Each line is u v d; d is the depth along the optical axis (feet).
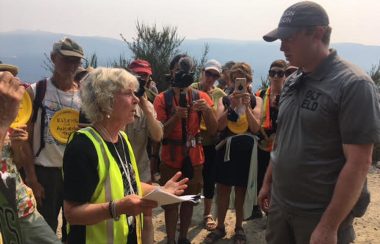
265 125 16.52
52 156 12.39
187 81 14.44
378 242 17.08
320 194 8.75
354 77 8.09
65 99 12.54
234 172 15.94
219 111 16.25
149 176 14.15
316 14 8.48
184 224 15.69
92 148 7.63
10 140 9.82
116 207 7.34
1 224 6.04
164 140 14.92
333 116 8.37
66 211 7.57
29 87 12.51
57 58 12.26
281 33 8.76
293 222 9.30
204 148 17.43
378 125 7.92
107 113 7.88
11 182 5.86
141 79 13.08
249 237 17.34
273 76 16.42
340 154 8.55
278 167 9.46
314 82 8.74
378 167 29.17
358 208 8.86
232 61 24.09
